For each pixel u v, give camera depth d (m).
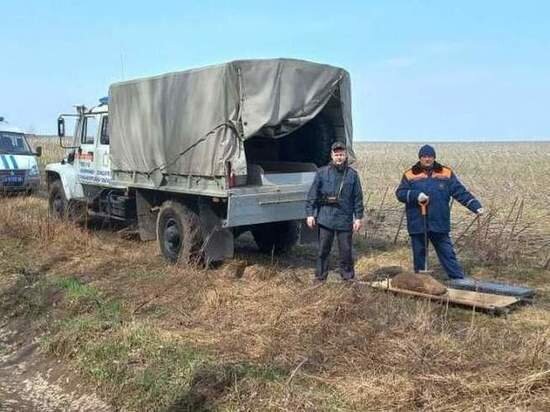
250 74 7.94
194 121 8.34
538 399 4.19
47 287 7.79
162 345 5.57
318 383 4.68
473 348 5.12
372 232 11.75
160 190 9.16
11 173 16.50
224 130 7.91
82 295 7.25
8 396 5.29
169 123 8.83
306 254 10.27
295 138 9.58
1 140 17.27
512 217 13.90
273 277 7.84
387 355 4.97
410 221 7.69
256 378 4.72
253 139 9.27
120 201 10.48
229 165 7.92
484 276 8.28
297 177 8.69
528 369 4.60
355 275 8.14
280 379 4.71
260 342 5.47
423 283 6.87
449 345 5.16
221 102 7.89
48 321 6.82
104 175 10.81
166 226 9.07
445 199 7.55
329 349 5.22
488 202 17.75
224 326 6.03
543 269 8.66
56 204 12.65
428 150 7.52
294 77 8.25
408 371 4.69
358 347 5.19
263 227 9.91
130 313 6.61
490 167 38.56
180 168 8.68
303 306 6.16
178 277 7.74
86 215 11.50
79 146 11.64
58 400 5.22
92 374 5.45
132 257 9.29
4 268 8.90
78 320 6.47
